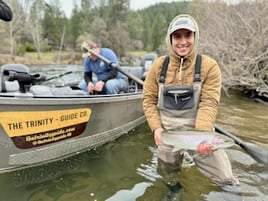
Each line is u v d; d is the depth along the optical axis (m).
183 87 2.43
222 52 8.20
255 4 8.26
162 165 2.76
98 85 4.00
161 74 2.51
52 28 40.72
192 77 2.42
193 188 2.54
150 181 2.70
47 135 2.85
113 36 39.44
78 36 40.75
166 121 2.56
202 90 2.42
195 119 2.49
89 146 3.38
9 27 30.38
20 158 2.72
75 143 3.17
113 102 3.54
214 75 2.38
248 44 7.77
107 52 4.25
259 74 6.98
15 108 2.54
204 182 2.64
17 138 2.63
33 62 29.06
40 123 2.76
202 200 2.36
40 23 38.56
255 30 7.62
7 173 2.69
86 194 2.49
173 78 2.47
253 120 4.70
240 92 7.73
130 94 3.88
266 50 7.28
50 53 35.72
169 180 2.70
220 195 2.42
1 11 2.57
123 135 3.96
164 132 2.21
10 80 3.30
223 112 5.29
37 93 3.00
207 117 2.32
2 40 30.67
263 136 3.85
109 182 2.69
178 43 2.36
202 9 12.34
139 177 2.78
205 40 9.23
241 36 8.09
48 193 2.48
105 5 42.62
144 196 2.46
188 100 2.45
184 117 2.51
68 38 41.19
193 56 2.41
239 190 2.48
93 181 2.70
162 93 2.51
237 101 6.50
